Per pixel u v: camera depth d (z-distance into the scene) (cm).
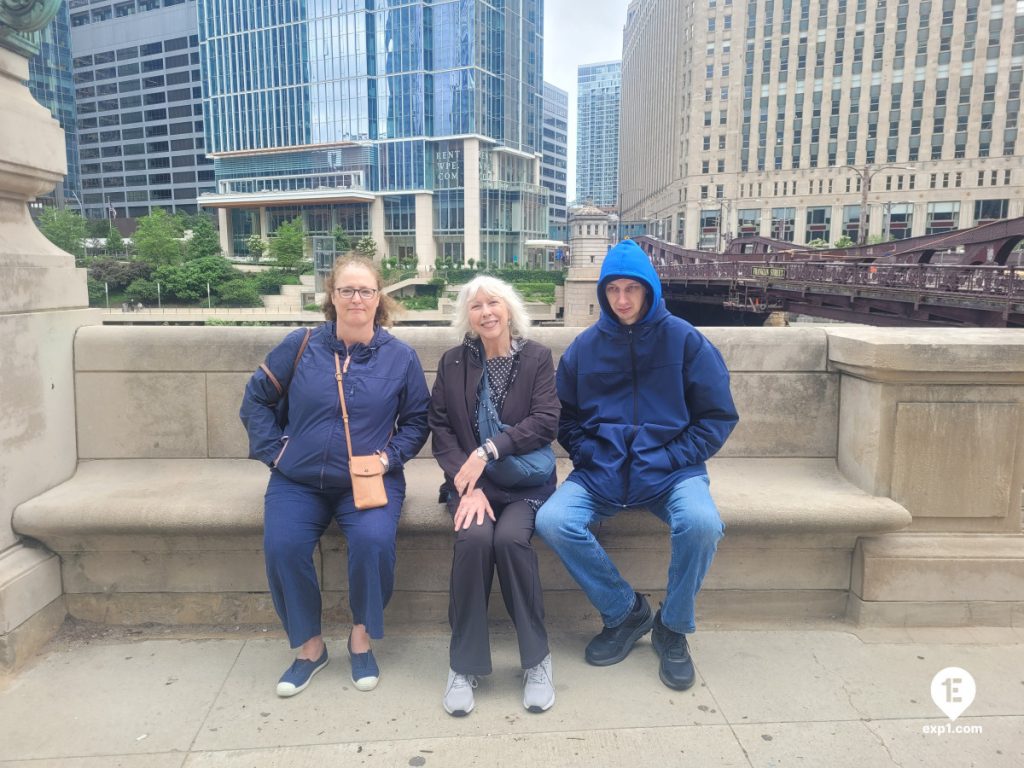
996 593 293
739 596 305
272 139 8969
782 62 9550
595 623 304
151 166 12094
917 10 8700
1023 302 1616
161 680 257
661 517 271
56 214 7750
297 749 216
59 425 315
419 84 8025
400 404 277
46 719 233
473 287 265
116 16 11869
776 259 4084
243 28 8862
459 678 238
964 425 293
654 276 262
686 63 10431
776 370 338
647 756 213
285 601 249
